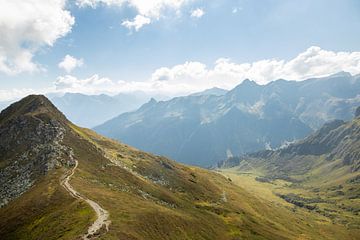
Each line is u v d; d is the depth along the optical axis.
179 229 125.50
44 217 113.12
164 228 116.88
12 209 128.62
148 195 174.75
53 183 140.00
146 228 106.06
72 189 131.50
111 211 110.25
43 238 97.88
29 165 168.50
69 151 181.25
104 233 90.19
